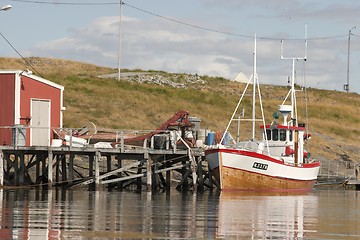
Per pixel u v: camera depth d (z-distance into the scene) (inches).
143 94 3853.3
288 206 1804.9
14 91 2311.8
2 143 2304.4
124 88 3954.2
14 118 2308.1
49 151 2140.7
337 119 4389.8
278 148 2361.0
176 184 2464.3
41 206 1632.6
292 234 1302.9
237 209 1674.5
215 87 4675.2
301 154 2410.2
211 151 2180.1
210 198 1953.7
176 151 2209.6
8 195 1907.0
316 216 1594.5
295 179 2319.1
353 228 1398.9
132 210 1595.7
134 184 2422.5
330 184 2719.0
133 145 2426.2
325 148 3548.2
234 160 2164.1
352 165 3216.0
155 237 1213.7
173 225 1358.3
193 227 1341.0
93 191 2137.1
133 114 3479.3
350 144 3804.1
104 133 2674.7
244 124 3747.5
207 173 2332.7
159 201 1831.9
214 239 1218.6
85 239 1176.2
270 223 1439.5
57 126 2422.5
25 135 2222.0
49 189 2127.2
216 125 3604.8
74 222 1362.0
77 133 2534.5
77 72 4633.4
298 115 4281.5
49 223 1339.8
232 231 1310.3
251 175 2194.9
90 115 3344.0
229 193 2142.0
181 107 3754.9
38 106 2367.1
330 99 5034.5
